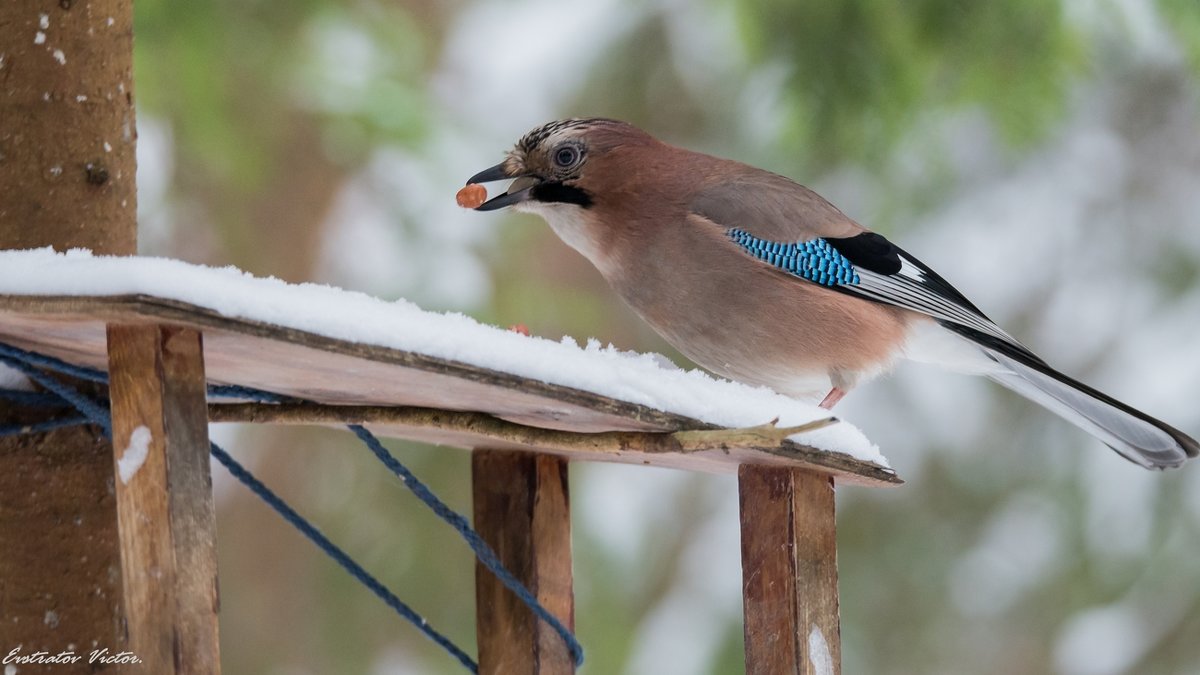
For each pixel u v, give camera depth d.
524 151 8.17
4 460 4.89
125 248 5.34
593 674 12.07
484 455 6.27
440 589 11.77
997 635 13.25
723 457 5.58
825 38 10.53
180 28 10.30
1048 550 13.43
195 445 4.02
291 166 11.77
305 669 12.16
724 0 11.36
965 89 10.66
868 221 12.57
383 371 4.40
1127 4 10.62
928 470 13.83
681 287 7.89
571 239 8.16
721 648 13.11
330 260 11.91
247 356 4.30
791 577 5.61
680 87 13.82
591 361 4.99
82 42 5.22
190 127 10.70
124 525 4.03
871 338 8.03
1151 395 14.57
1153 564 13.23
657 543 13.55
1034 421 13.78
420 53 12.14
